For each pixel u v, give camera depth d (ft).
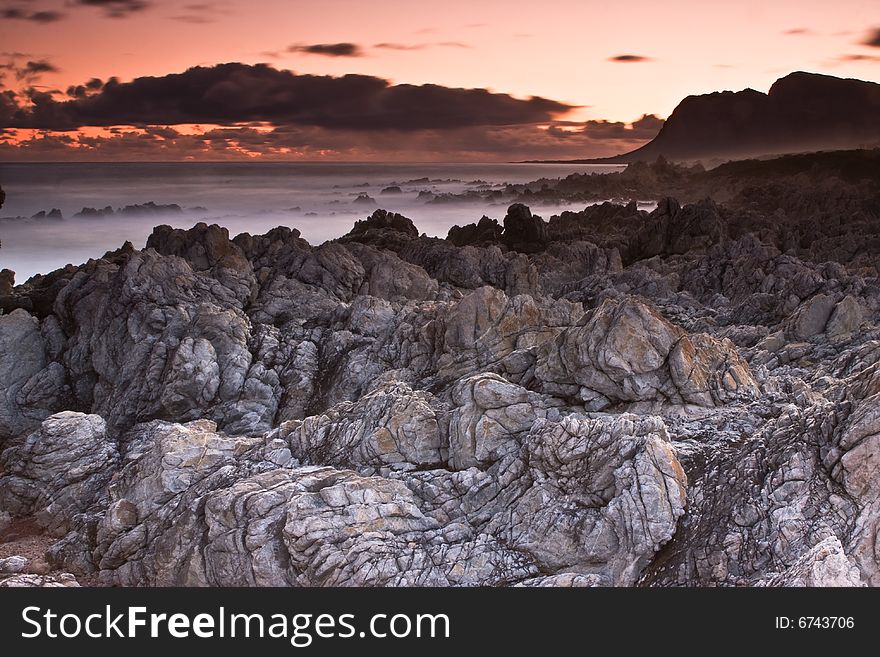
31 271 374.22
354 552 54.80
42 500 86.28
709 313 141.59
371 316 116.37
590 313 71.97
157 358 104.12
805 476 54.13
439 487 62.03
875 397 53.57
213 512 59.62
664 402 67.51
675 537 53.31
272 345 111.55
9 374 113.50
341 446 69.82
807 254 212.02
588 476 57.11
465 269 177.58
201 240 154.81
